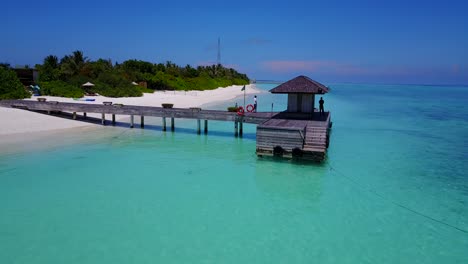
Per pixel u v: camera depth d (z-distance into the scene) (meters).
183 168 17.70
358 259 9.68
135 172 16.91
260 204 13.29
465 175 17.25
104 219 11.78
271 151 18.70
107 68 71.19
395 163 19.33
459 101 71.56
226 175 16.70
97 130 27.41
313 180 16.17
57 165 17.64
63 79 59.69
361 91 123.44
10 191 14.05
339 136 27.55
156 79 72.44
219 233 10.97
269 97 71.56
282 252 9.93
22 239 10.41
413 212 12.84
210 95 72.62
